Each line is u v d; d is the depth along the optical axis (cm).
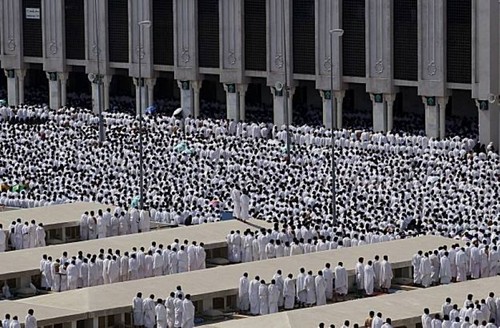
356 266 15212
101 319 14062
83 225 17388
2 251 16550
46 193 18675
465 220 16750
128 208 17675
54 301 14188
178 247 15875
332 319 13375
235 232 16362
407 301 13888
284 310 14788
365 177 19000
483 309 13700
